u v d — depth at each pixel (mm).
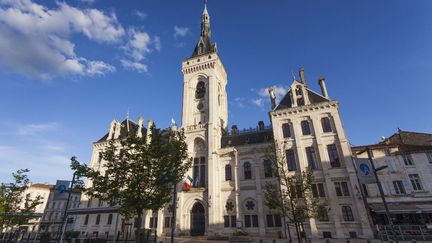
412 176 33750
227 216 38281
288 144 38125
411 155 34688
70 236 36219
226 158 42312
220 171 41781
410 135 40625
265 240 30188
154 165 19516
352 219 31219
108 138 52281
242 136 45438
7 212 25328
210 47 57125
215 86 49656
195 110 49188
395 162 34844
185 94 50406
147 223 41062
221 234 36844
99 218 45219
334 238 30438
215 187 39625
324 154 35344
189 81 51656
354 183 32188
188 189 40156
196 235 38125
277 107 41875
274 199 26562
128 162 20125
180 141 21859
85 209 45438
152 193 19500
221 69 54906
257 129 45656
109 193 19031
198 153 44281
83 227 45406
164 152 20000
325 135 36531
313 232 31844
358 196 31344
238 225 35906
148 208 19078
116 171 19266
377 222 31234
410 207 29922
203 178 42250
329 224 31797
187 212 39719
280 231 33969
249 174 40062
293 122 38906
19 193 26422
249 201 38125
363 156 36125
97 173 19266
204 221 38875
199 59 52219
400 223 30750
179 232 38406
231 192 39406
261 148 40125
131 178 19250
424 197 31078
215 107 47094
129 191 18688
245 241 29094
